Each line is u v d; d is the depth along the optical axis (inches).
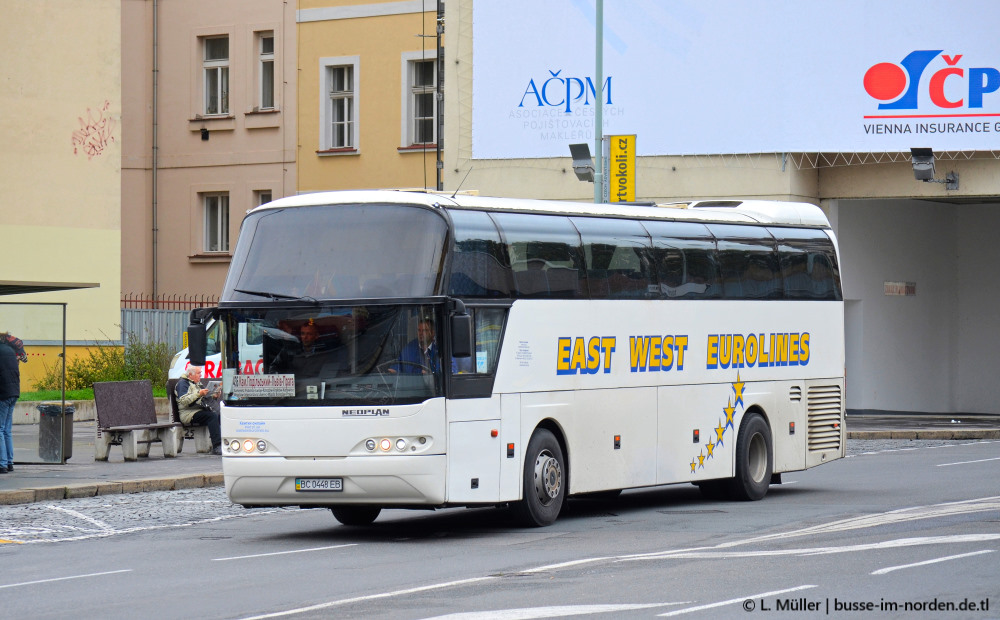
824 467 1216.2
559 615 493.0
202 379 1317.7
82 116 1899.6
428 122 2235.5
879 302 1962.4
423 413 739.4
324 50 2283.5
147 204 2395.4
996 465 1195.9
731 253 973.2
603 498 998.4
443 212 760.3
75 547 747.4
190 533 810.8
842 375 1071.6
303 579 608.4
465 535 780.0
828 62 1718.8
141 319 2043.6
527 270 812.6
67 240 1878.7
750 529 771.4
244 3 2332.7
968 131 1675.7
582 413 844.6
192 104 2368.4
